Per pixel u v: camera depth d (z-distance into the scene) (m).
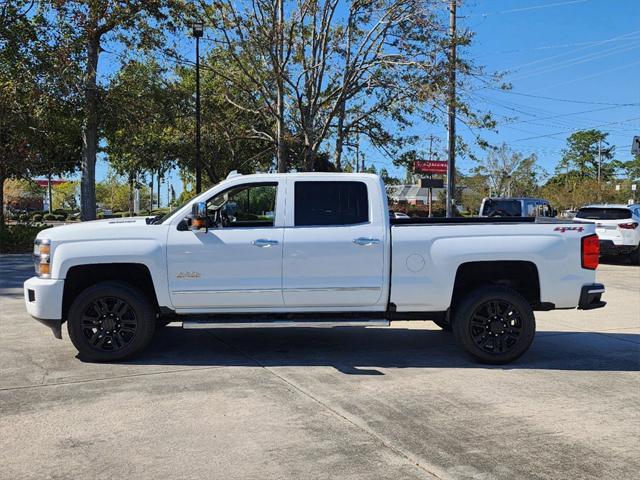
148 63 24.98
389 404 5.12
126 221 6.66
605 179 87.31
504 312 6.43
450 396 5.36
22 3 22.17
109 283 6.32
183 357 6.64
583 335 8.04
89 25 22.67
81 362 6.37
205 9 23.19
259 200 6.52
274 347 7.17
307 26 24.59
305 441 4.30
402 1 23.28
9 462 3.94
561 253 6.39
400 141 27.80
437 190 91.06
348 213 6.45
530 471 3.85
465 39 23.33
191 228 6.19
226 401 5.16
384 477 3.75
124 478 3.72
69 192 105.56
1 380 5.72
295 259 6.29
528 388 5.62
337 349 7.11
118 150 31.84
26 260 19.14
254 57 24.89
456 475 3.78
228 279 6.28
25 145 23.70
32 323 8.45
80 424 4.61
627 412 4.99
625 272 15.76
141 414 4.83
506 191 71.31
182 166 34.69
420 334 8.01
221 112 28.19
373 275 6.34
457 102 23.05
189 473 3.79
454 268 6.34
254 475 3.77
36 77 21.92
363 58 24.41
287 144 26.08
